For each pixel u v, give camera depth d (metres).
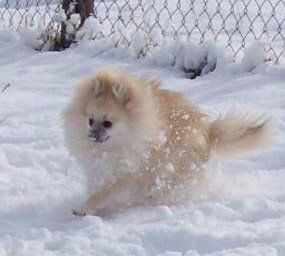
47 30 11.86
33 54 11.45
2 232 5.79
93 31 11.74
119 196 6.38
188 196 6.65
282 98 9.45
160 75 10.48
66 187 6.81
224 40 11.83
